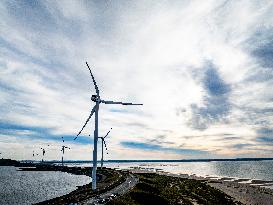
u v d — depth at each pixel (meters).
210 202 103.00
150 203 84.88
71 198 81.44
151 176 190.88
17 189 164.50
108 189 102.62
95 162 94.62
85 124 92.12
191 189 137.00
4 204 114.06
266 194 138.62
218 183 196.00
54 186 180.12
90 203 74.00
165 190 119.31
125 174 184.25
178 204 90.94
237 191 149.88
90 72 88.06
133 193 92.19
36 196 136.50
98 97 90.94
